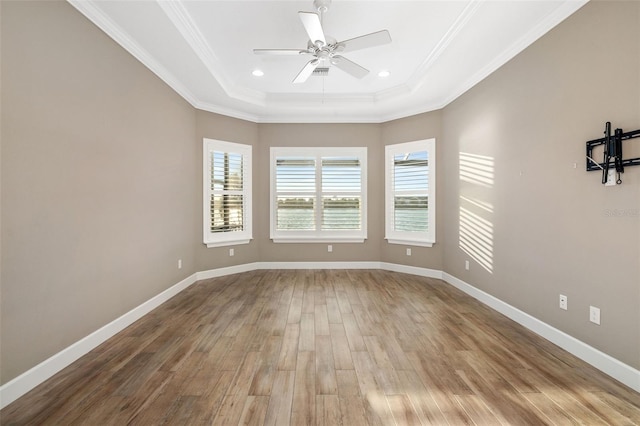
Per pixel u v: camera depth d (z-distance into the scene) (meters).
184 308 3.22
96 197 2.36
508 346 2.35
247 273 4.79
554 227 2.41
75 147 2.16
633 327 1.82
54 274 1.98
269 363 2.10
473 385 1.84
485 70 3.29
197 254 4.36
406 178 4.77
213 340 2.46
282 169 5.07
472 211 3.62
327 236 5.07
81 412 1.60
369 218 5.07
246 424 1.51
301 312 3.10
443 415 1.58
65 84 2.07
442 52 3.01
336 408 1.63
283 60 3.42
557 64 2.37
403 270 4.80
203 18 2.61
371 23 2.69
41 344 1.89
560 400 1.69
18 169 1.75
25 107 1.79
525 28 2.59
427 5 2.44
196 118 4.31
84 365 2.07
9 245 1.70
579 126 2.18
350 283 4.20
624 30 1.86
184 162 3.95
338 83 4.07
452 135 4.07
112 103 2.54
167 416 1.57
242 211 4.91
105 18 2.39
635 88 1.81
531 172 2.65
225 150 4.63
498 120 3.12
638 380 1.78
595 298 2.06
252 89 4.31
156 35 2.67
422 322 2.83
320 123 5.05
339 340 2.46
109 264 2.52
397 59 3.37
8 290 1.70
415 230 4.69
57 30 2.00
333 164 5.05
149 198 3.14
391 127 4.91
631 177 1.84
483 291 3.41
